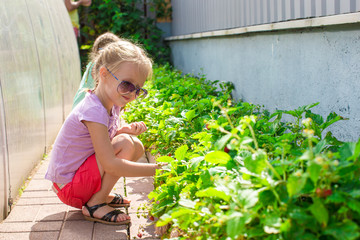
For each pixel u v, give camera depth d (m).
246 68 5.29
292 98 4.04
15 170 3.00
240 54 5.48
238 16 5.65
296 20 3.82
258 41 4.84
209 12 7.16
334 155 1.56
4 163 2.69
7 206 2.70
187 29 9.06
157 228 2.37
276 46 4.36
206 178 2.03
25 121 3.37
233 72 5.81
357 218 1.51
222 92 5.55
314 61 3.60
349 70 3.09
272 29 4.26
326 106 3.44
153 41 11.09
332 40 3.31
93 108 2.43
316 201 1.44
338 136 3.28
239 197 1.59
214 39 6.72
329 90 3.38
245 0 5.35
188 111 3.27
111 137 2.73
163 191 2.32
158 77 6.98
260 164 1.58
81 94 3.26
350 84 3.09
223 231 1.72
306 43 3.73
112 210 2.58
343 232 1.39
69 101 6.15
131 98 2.50
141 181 3.27
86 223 2.56
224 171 2.03
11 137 2.92
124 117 4.90
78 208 2.66
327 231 1.42
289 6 4.09
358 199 1.50
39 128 3.92
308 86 3.72
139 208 2.59
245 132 2.30
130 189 3.09
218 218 1.66
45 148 4.18
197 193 1.80
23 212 2.75
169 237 2.26
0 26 3.00
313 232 1.52
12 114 2.98
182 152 2.45
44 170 3.63
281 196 1.57
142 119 4.50
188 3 8.87
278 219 1.47
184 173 2.35
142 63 2.48
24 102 3.38
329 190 1.46
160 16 11.02
